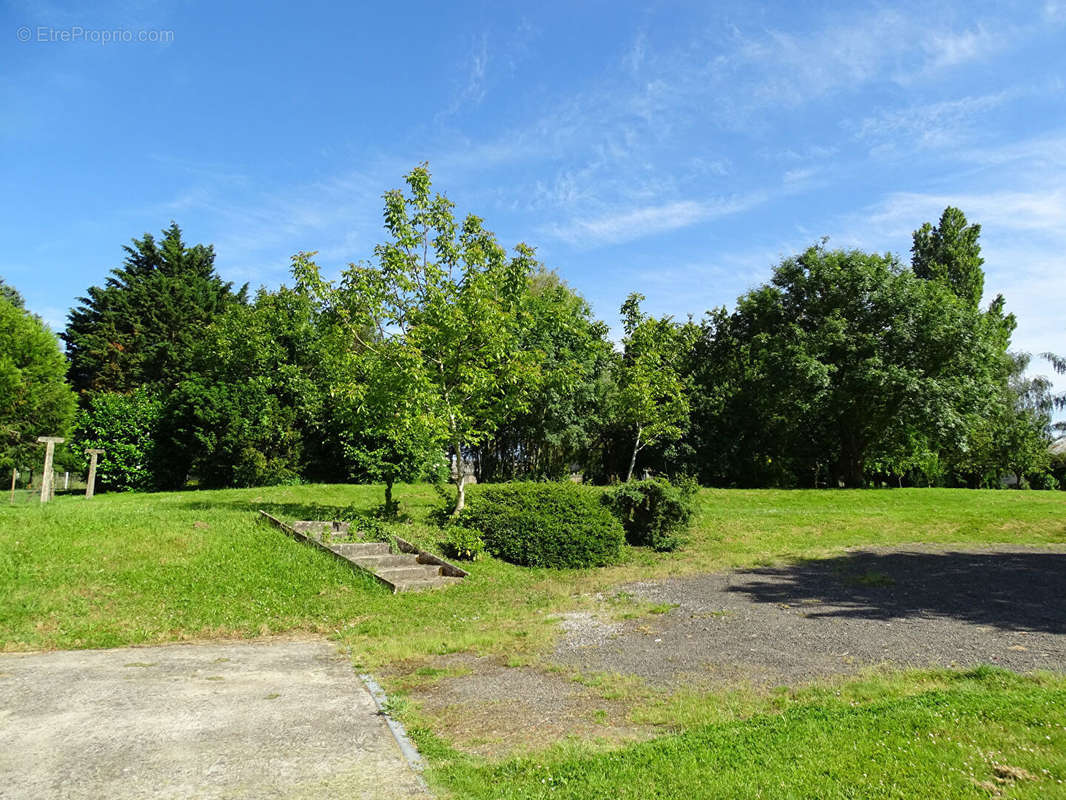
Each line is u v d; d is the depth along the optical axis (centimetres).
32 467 2480
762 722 483
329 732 491
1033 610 880
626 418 2267
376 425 1421
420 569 1124
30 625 756
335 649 752
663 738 461
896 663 648
